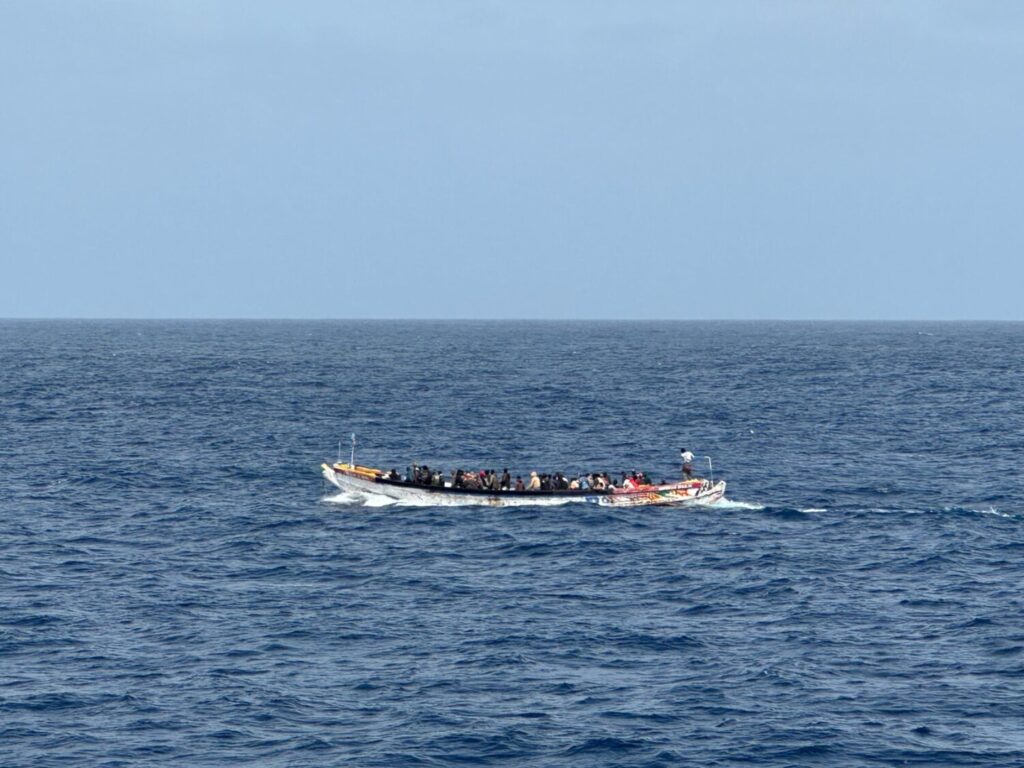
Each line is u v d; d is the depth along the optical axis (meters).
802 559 126.88
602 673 91.12
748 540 137.00
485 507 156.75
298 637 99.44
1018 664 92.50
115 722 81.25
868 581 117.69
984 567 123.62
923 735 79.50
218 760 75.62
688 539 137.38
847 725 81.00
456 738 78.88
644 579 118.94
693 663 93.19
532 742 78.38
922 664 92.88
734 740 78.69
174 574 120.25
